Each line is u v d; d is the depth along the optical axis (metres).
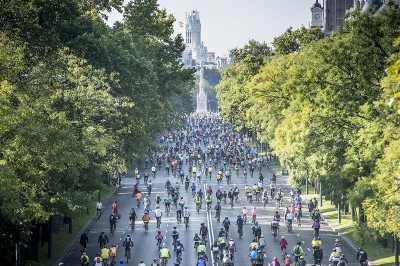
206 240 85.69
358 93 68.62
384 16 67.69
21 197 56.62
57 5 93.56
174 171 148.12
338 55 67.38
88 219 100.88
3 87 56.56
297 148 77.81
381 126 56.16
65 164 66.94
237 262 76.62
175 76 149.50
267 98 117.62
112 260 72.88
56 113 62.62
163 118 159.38
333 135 75.12
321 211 107.94
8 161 55.34
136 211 109.56
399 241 74.31
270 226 97.19
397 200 55.31
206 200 108.94
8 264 56.56
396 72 27.17
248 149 179.88
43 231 78.31
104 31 107.12
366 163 63.19
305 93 72.19
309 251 81.94
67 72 77.81
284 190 131.25
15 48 67.62
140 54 128.38
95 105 83.69
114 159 97.88
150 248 83.88
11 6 81.44
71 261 77.00
